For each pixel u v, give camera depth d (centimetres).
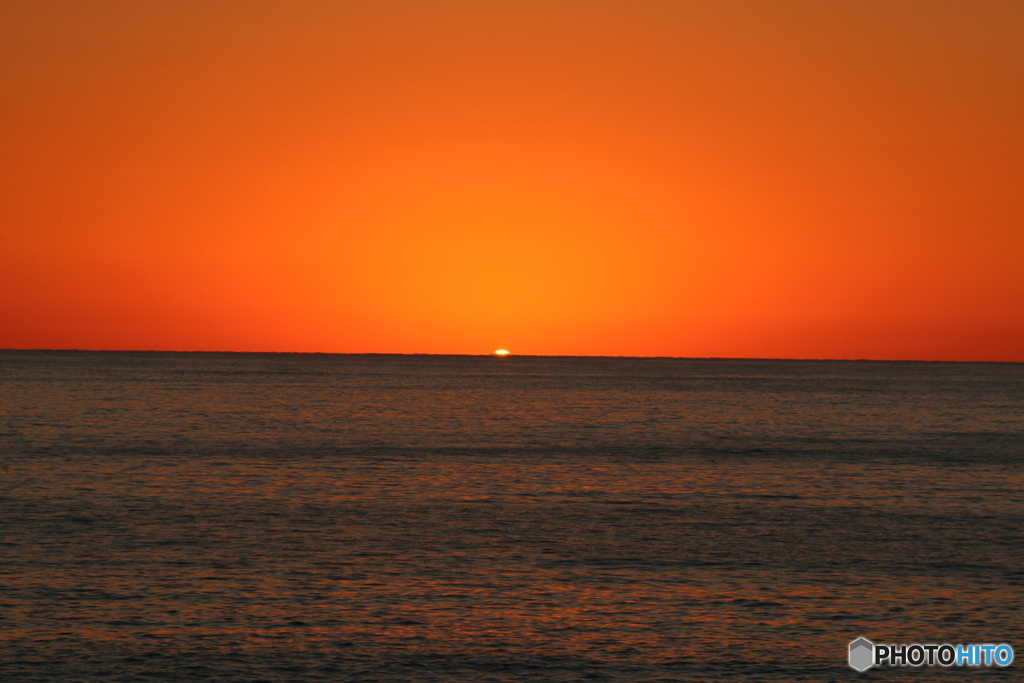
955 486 7100
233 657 3206
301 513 5641
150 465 7719
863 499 6431
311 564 4362
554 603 3806
